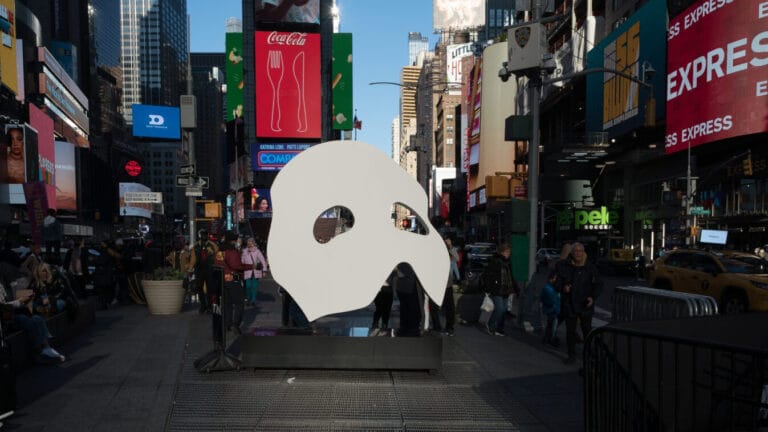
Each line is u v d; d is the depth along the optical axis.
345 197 7.53
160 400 5.89
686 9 28.95
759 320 5.70
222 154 188.88
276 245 7.35
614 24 42.81
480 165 73.00
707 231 28.50
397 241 7.56
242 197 66.81
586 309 7.77
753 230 27.81
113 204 116.44
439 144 122.56
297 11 62.97
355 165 7.60
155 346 8.62
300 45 62.53
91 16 152.25
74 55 125.75
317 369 7.22
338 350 7.10
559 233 52.38
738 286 12.62
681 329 5.09
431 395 6.25
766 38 24.42
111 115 173.38
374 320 9.62
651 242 38.78
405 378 6.94
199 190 15.86
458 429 5.19
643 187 40.72
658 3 32.75
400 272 8.41
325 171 7.54
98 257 12.98
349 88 67.19
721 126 26.41
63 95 103.06
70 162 83.00
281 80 62.41
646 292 8.60
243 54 78.25
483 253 33.91
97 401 5.84
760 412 4.36
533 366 7.65
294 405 5.82
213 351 7.34
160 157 168.62
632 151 39.97
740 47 25.36
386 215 7.60
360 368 7.09
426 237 7.66
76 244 13.45
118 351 8.26
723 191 30.70
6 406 5.08
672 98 30.41
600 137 41.00
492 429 5.20
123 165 142.62
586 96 44.44
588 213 44.12
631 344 4.75
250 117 77.81
